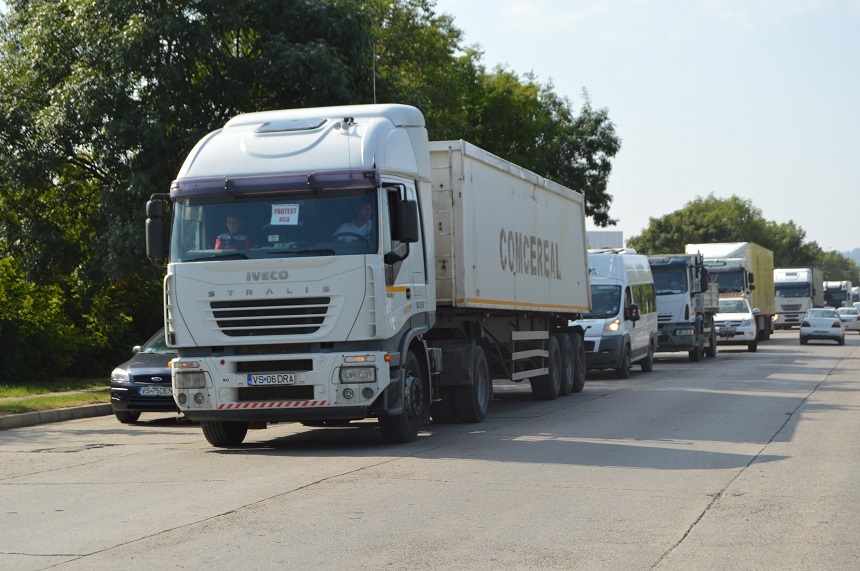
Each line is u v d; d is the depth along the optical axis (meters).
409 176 16.53
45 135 28.30
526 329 23.78
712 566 8.05
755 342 50.69
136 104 27.80
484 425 19.00
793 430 17.59
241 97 28.75
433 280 17.48
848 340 69.62
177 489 11.95
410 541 8.93
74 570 8.06
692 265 42.91
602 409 21.98
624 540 8.95
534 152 59.03
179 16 27.89
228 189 15.40
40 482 12.80
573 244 27.58
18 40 30.47
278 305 15.18
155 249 15.95
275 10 29.19
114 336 34.91
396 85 32.06
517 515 10.06
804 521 9.78
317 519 9.93
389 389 15.59
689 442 16.03
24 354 30.41
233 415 15.39
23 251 30.38
